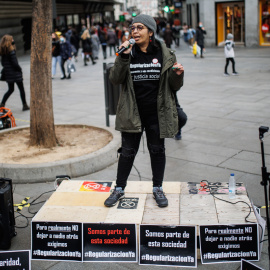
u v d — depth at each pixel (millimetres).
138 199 3836
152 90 3438
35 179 4992
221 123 7508
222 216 3443
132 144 3650
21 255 3205
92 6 41406
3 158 5434
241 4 23688
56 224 3383
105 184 4234
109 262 3354
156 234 3289
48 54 5676
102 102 9953
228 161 5574
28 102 10250
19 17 24625
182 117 4023
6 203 3479
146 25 3299
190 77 13180
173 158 5777
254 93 10133
